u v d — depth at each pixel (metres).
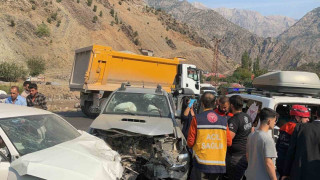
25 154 4.33
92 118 16.91
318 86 6.20
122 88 7.88
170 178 5.79
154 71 17.27
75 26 142.00
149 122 6.52
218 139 4.90
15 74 60.69
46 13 133.00
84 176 4.05
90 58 15.61
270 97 6.06
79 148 4.78
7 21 110.56
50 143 4.86
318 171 4.14
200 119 4.96
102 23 163.00
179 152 6.05
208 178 4.95
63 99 37.72
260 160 4.35
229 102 6.06
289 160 4.42
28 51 104.56
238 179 5.45
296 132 4.39
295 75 6.28
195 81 21.81
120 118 6.74
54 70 100.69
